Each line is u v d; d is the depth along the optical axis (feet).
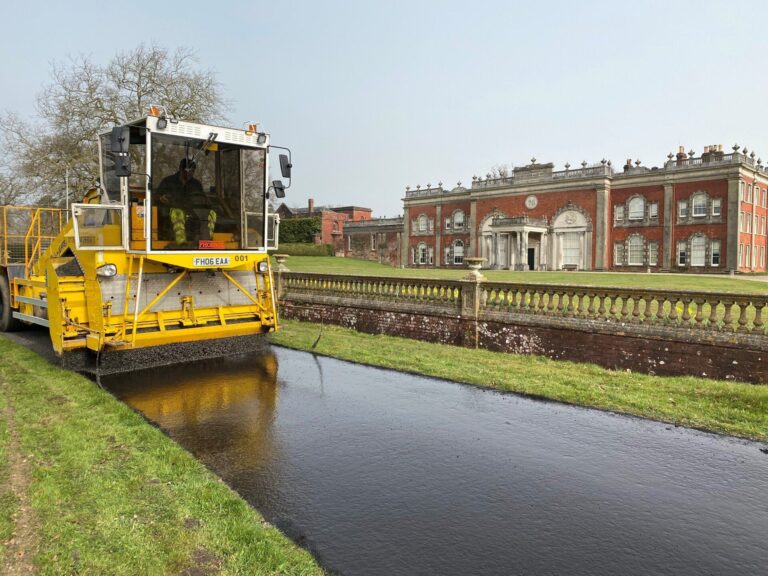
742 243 158.92
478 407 25.25
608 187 178.81
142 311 29.60
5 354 34.06
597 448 20.15
